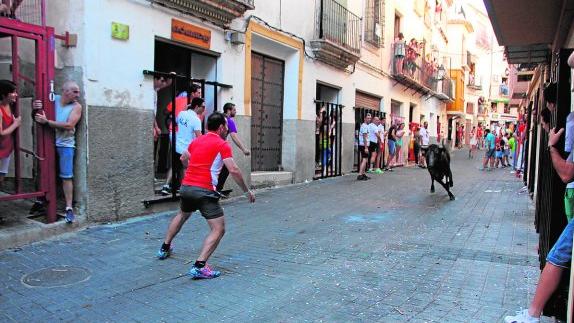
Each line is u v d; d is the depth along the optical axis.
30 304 4.20
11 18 6.04
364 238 6.71
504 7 7.75
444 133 34.16
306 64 12.77
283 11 11.52
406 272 5.18
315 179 13.42
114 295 4.45
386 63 19.06
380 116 17.70
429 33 27.14
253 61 11.28
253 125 11.47
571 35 7.61
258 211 8.57
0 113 5.80
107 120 6.98
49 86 6.25
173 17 8.11
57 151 6.54
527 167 12.45
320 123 13.73
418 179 14.41
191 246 6.11
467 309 4.16
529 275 5.05
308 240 6.56
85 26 6.63
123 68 7.22
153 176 7.85
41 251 5.70
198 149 5.09
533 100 12.80
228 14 9.10
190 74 9.29
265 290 4.63
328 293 4.56
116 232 6.64
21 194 6.03
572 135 3.67
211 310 4.14
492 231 7.16
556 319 3.84
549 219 4.20
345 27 14.37
